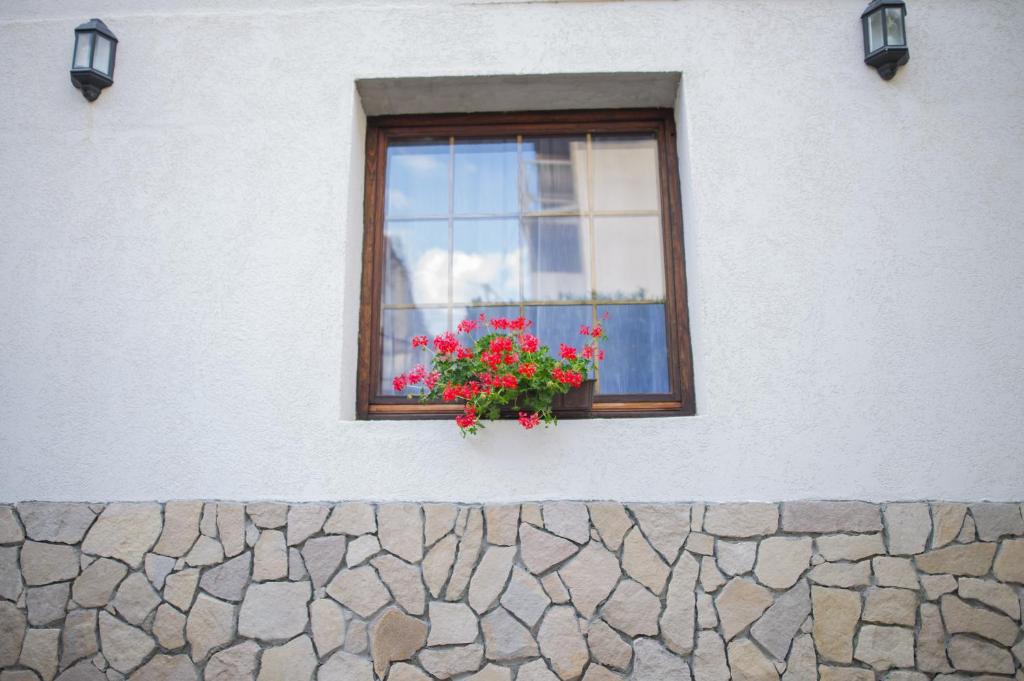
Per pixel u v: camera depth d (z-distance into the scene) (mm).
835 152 2492
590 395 2312
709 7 2584
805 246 2438
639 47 2564
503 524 2285
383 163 2771
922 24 2561
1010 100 2504
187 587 2291
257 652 2240
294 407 2395
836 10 2574
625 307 2672
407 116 2795
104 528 2338
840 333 2385
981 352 2365
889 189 2467
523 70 2557
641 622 2211
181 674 2234
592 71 2551
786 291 2412
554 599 2232
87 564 2316
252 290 2475
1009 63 2527
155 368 2436
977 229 2436
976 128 2492
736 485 2301
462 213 2775
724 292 2414
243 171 2547
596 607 2229
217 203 2531
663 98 2709
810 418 2334
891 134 2498
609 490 2309
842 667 2172
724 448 2320
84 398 2424
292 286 2471
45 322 2473
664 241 2670
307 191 2527
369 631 2240
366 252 2678
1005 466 2297
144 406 2412
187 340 2449
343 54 2600
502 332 2652
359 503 2318
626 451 2324
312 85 2588
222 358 2436
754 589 2221
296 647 2238
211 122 2582
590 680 2188
